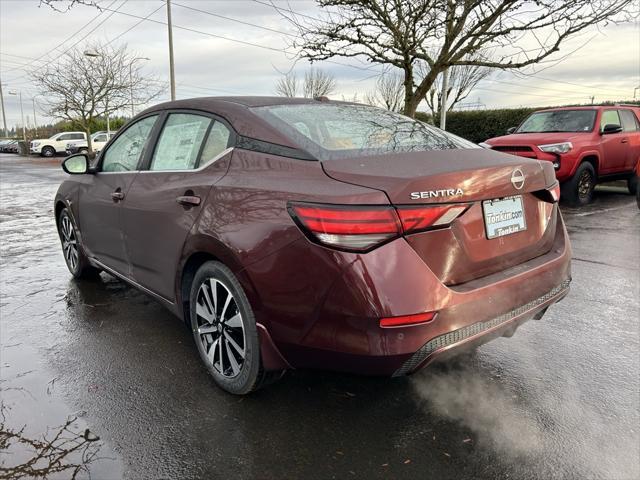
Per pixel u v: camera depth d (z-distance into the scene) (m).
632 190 10.45
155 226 3.08
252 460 2.21
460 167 2.32
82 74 31.17
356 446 2.30
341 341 2.12
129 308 4.04
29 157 35.09
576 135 8.84
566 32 7.21
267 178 2.42
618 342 3.36
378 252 2.05
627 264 5.21
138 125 3.67
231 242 2.41
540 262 2.65
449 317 2.13
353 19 8.11
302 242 2.15
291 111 2.87
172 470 2.14
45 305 4.11
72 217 4.48
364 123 2.94
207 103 3.05
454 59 8.17
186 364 3.07
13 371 2.98
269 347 2.37
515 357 3.16
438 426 2.45
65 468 2.14
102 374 2.95
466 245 2.27
